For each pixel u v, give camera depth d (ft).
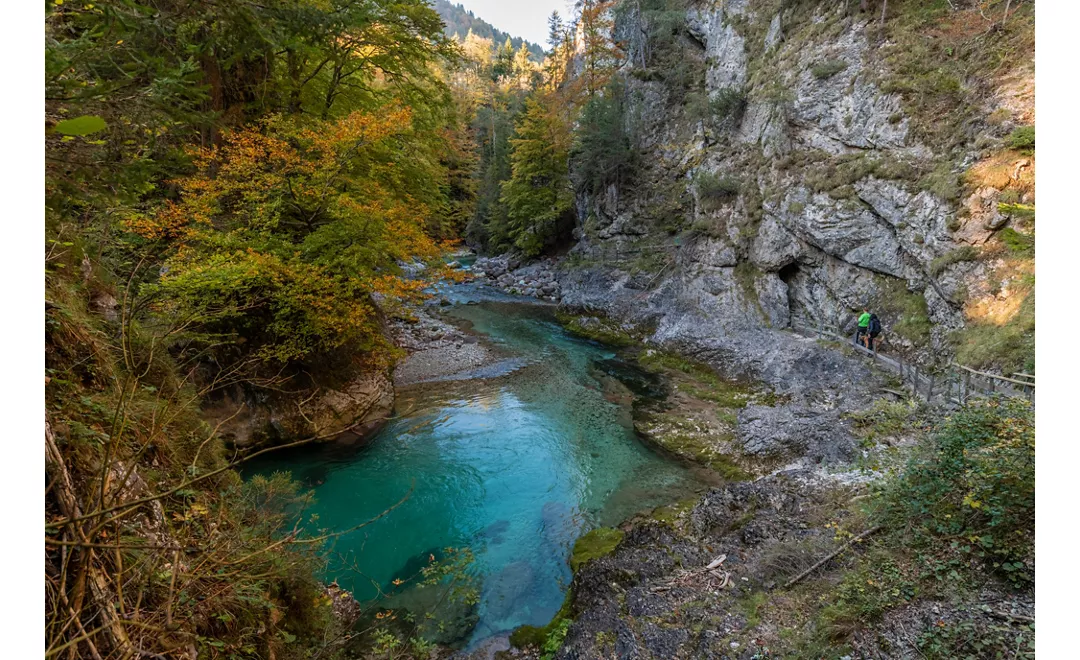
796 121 68.74
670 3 109.29
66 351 13.64
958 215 48.08
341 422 43.73
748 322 68.49
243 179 37.55
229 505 17.67
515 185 133.49
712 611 23.27
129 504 8.06
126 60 13.96
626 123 107.34
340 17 30.14
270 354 36.83
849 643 18.72
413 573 30.68
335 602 25.68
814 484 32.76
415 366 65.26
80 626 7.64
